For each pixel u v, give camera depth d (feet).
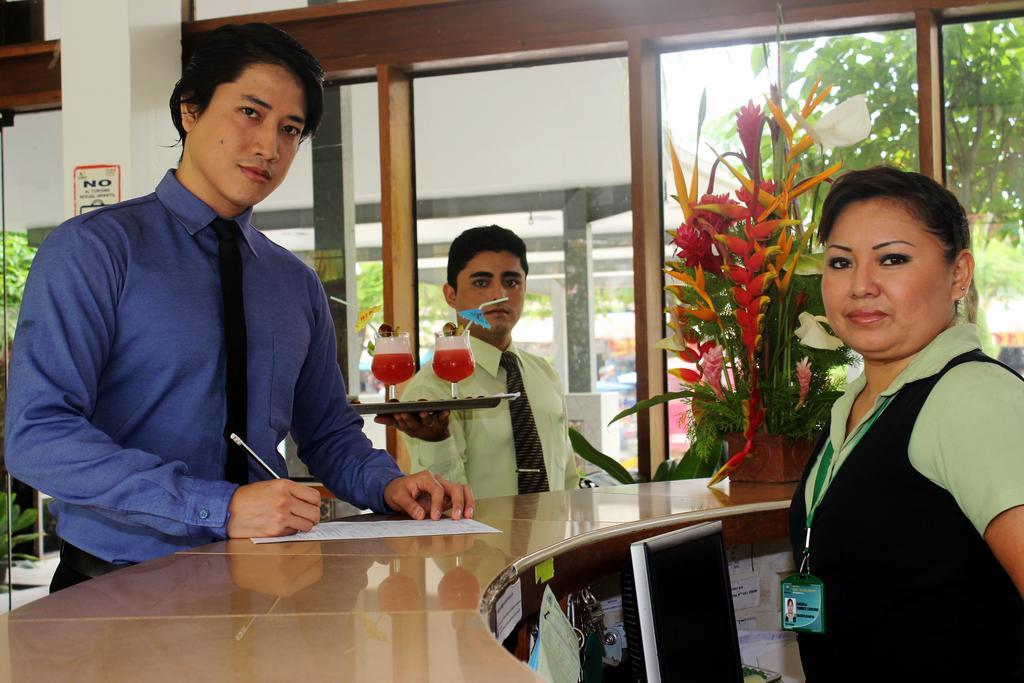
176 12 13.10
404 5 12.34
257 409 5.82
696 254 7.58
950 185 11.31
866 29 11.45
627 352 12.43
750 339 7.30
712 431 7.80
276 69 5.64
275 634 3.19
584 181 12.53
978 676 4.39
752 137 7.44
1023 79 11.03
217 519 4.94
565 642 4.83
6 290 14.24
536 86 12.66
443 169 12.99
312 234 13.35
